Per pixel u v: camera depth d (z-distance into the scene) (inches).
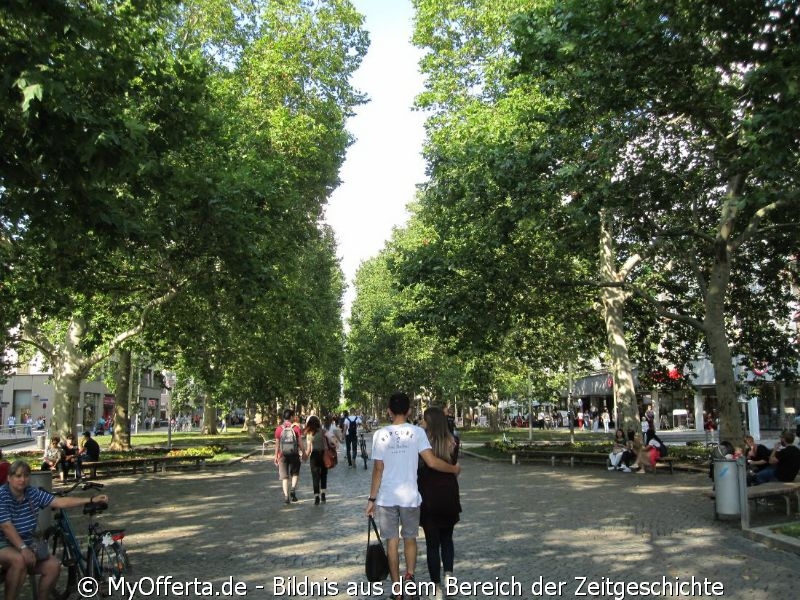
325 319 2030.0
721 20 454.6
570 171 612.7
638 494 621.9
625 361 972.6
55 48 393.4
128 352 1295.5
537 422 2839.6
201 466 1007.0
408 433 277.7
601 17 519.2
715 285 741.3
